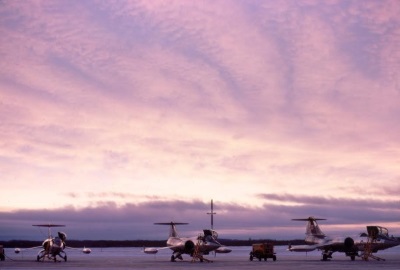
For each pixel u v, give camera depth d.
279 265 62.31
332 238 86.38
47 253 86.38
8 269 55.38
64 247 90.88
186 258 109.94
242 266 60.47
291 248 88.25
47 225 94.19
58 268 57.53
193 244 83.50
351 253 83.31
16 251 140.75
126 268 56.78
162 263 75.00
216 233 91.44
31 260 95.06
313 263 68.69
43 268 57.69
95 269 54.34
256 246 85.94
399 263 66.81
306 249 86.50
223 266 60.84
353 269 49.91
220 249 102.06
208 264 69.12
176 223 102.19
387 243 82.19
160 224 101.88
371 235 82.00
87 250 146.25
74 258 113.50
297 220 100.69
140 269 53.84
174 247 85.56
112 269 54.16
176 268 55.94
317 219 100.06
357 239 82.88
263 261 81.94
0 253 92.50
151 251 93.94
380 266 57.47
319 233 99.56
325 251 85.00
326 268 52.62
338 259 89.19
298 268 53.09
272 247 85.69
